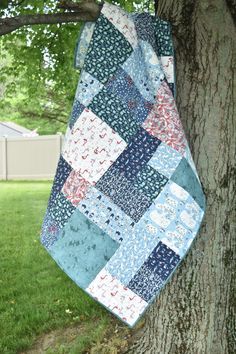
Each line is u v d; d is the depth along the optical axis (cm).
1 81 682
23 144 1565
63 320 356
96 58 224
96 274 220
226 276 249
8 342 328
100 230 220
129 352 272
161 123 220
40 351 317
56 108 1708
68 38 538
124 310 221
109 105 222
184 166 216
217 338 250
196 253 246
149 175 218
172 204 216
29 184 1341
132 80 223
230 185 246
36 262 521
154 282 219
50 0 464
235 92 243
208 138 243
